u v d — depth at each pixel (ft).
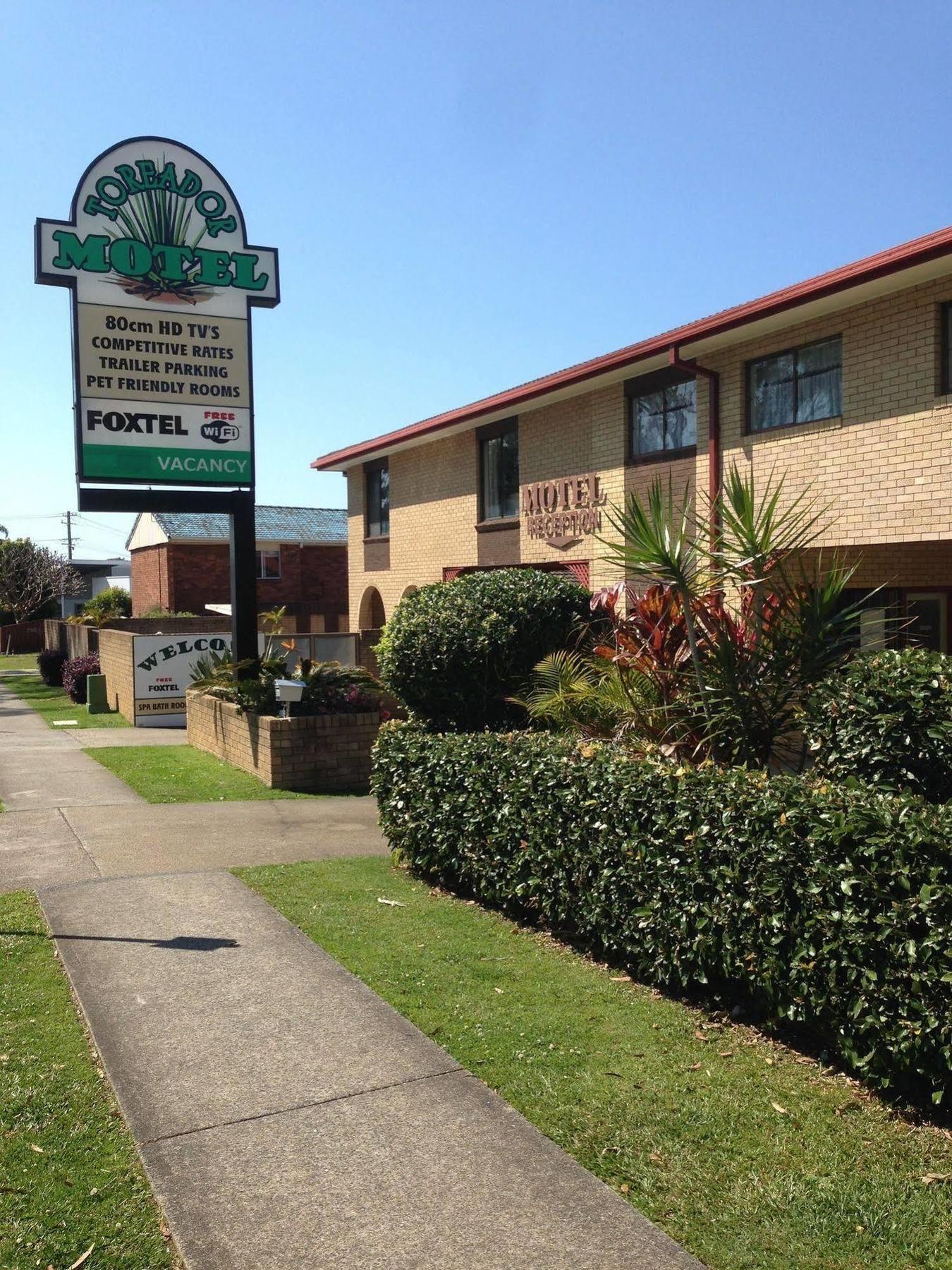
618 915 19.53
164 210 45.93
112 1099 14.99
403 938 21.94
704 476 47.29
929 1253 11.53
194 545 115.85
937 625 48.01
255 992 18.86
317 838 31.83
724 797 17.39
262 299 47.60
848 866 14.90
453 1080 15.56
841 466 40.11
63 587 185.16
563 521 57.57
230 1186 12.78
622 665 26.17
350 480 85.20
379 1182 12.90
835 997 15.24
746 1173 13.11
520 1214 12.26
